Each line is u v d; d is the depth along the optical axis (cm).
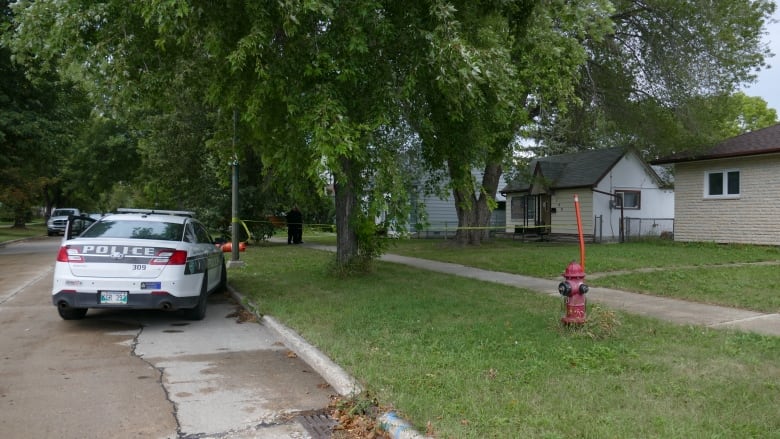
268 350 684
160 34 819
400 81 908
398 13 854
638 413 414
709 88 1970
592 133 2317
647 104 2056
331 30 827
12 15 1727
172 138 2156
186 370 596
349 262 1253
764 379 491
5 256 2014
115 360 634
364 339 666
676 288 1012
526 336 663
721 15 1877
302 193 1235
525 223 2720
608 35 1934
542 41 1162
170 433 428
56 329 796
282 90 843
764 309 824
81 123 2342
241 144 1284
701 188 2027
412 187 1107
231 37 820
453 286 1095
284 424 448
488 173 2164
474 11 920
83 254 766
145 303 770
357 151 819
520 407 429
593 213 2391
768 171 1802
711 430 382
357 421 440
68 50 894
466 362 556
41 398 503
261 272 1373
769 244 1798
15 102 1955
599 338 646
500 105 967
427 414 420
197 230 977
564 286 673
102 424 443
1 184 3475
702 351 586
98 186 3888
